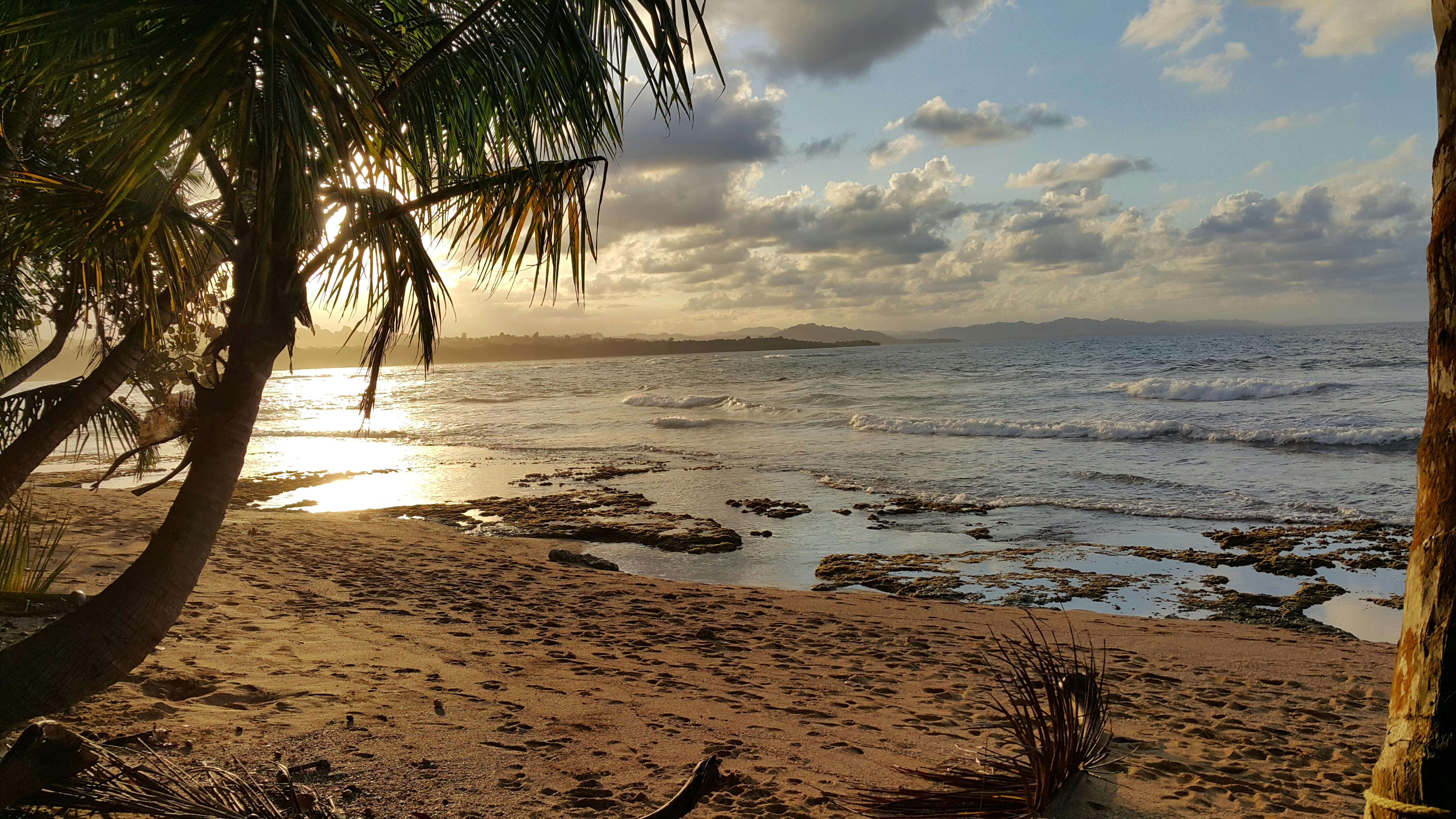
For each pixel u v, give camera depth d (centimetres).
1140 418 3066
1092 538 1440
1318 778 454
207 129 246
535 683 556
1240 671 707
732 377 7769
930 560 1308
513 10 298
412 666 570
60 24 244
